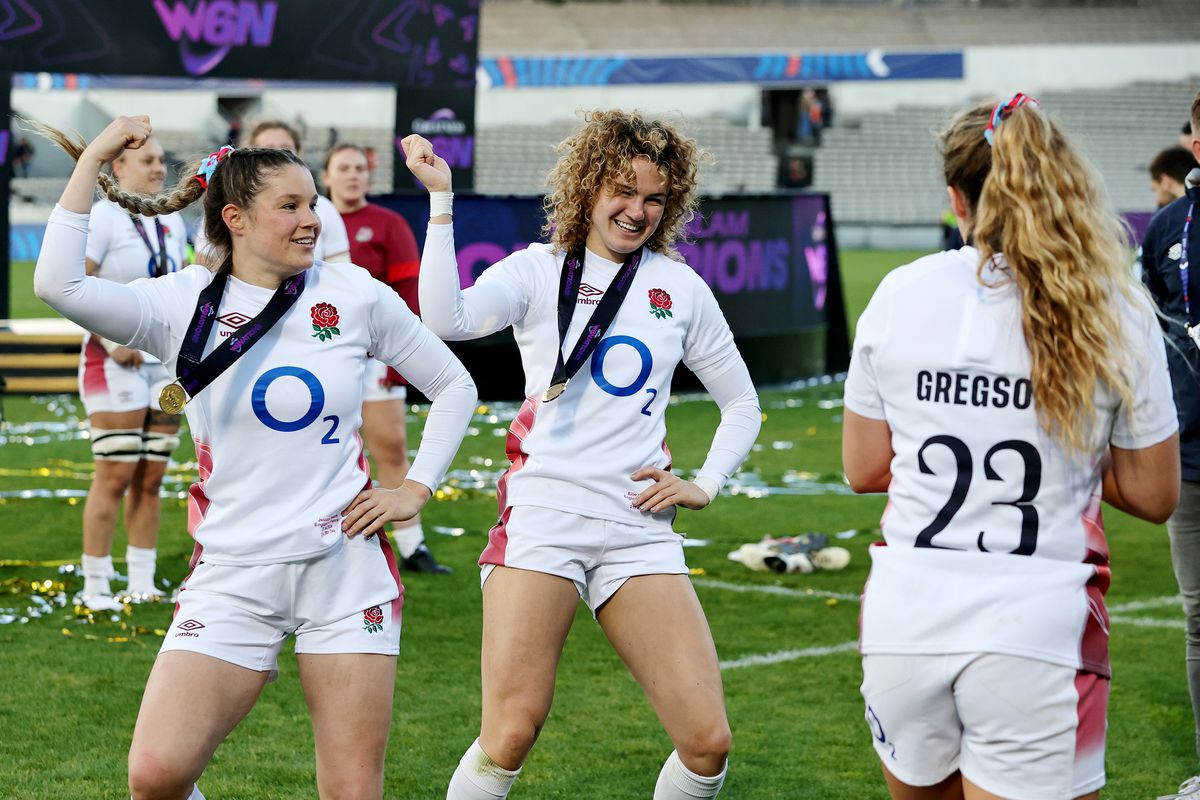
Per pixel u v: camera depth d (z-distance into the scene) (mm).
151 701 4090
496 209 17219
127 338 4262
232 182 4254
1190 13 62281
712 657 4664
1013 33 61031
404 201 17125
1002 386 3537
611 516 4730
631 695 7195
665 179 4742
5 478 13008
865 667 3654
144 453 8688
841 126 56438
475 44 20562
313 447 4309
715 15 60656
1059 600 3467
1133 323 3557
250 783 5887
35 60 18922
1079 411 3469
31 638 7961
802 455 14914
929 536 3572
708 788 4629
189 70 19344
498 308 4738
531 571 4672
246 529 4270
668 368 4875
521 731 4543
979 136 3693
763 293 19531
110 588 9062
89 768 5977
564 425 4770
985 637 3439
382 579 4398
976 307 3574
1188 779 5922
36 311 26422
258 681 4293
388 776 6004
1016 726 3438
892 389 3645
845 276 35812
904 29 60781
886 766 3699
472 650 7934
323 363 4312
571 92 52469
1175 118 54938
